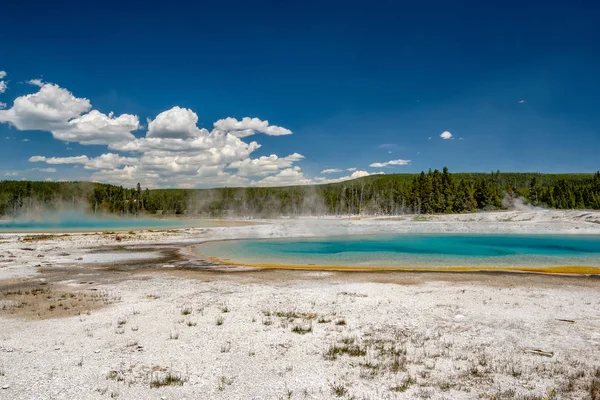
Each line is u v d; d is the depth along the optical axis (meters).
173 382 8.12
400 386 7.92
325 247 37.69
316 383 8.10
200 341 10.66
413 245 39.47
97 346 10.25
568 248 35.84
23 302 15.03
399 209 108.00
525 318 12.69
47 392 7.64
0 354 9.66
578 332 11.27
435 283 18.78
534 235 49.19
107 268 24.09
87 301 15.20
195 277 20.89
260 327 11.87
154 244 39.12
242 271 23.02
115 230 56.72
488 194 98.50
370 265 25.88
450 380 8.22
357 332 11.42
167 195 154.50
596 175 106.00
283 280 19.97
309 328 11.71
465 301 15.01
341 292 16.80
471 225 56.44
